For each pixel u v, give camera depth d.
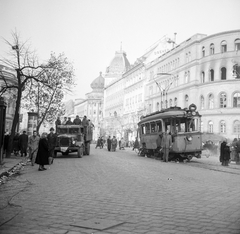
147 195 8.80
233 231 5.38
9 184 11.00
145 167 18.00
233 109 48.69
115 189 9.81
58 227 5.61
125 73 90.69
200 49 55.06
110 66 115.12
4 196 8.69
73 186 10.45
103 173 14.46
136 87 81.62
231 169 18.22
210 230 5.44
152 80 71.88
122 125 88.06
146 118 30.11
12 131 22.81
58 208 7.15
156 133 26.61
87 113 143.25
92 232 5.29
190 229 5.50
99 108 142.25
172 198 8.38
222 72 51.84
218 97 50.62
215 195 8.88
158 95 67.88
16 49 23.92
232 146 26.48
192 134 23.78
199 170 17.00
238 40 50.53
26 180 11.98
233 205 7.50
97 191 9.44
